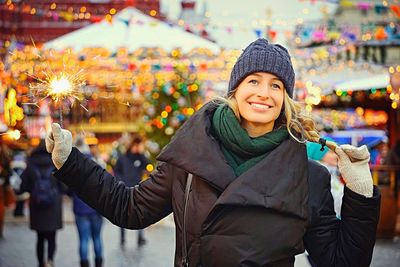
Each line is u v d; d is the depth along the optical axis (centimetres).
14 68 1216
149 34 1436
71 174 332
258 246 299
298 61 1677
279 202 300
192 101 1869
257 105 317
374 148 1892
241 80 321
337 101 1947
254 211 301
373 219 318
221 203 299
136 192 341
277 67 317
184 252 317
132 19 1462
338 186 707
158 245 1238
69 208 2002
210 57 1644
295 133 319
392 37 1611
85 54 1386
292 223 304
